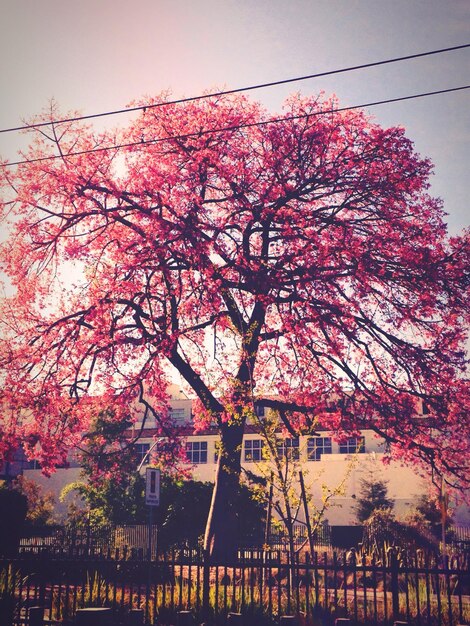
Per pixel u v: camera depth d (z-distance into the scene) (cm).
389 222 3084
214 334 2933
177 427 3378
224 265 3000
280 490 1795
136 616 1399
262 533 3222
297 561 1638
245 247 3073
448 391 2972
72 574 1917
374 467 5116
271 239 3156
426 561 1434
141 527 2955
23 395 2952
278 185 3031
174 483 3372
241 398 2206
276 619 1422
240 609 1436
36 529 3241
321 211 3111
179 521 3228
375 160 3134
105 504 3569
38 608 1410
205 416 2892
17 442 2972
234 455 2791
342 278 2986
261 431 1855
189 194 3034
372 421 3072
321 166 3114
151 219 2966
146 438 5462
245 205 3031
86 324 3003
